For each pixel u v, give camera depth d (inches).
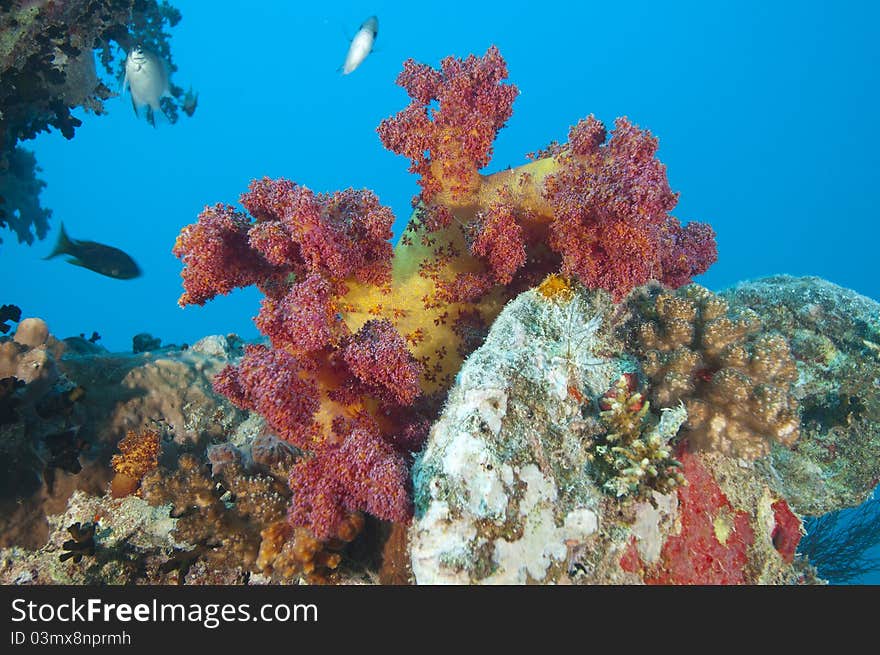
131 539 25.0
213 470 23.1
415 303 24.1
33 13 32.2
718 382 21.8
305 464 20.7
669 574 21.2
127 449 25.2
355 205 22.7
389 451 21.0
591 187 21.9
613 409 21.5
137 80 36.5
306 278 22.2
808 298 27.9
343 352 21.5
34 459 25.3
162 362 28.9
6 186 43.6
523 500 19.7
